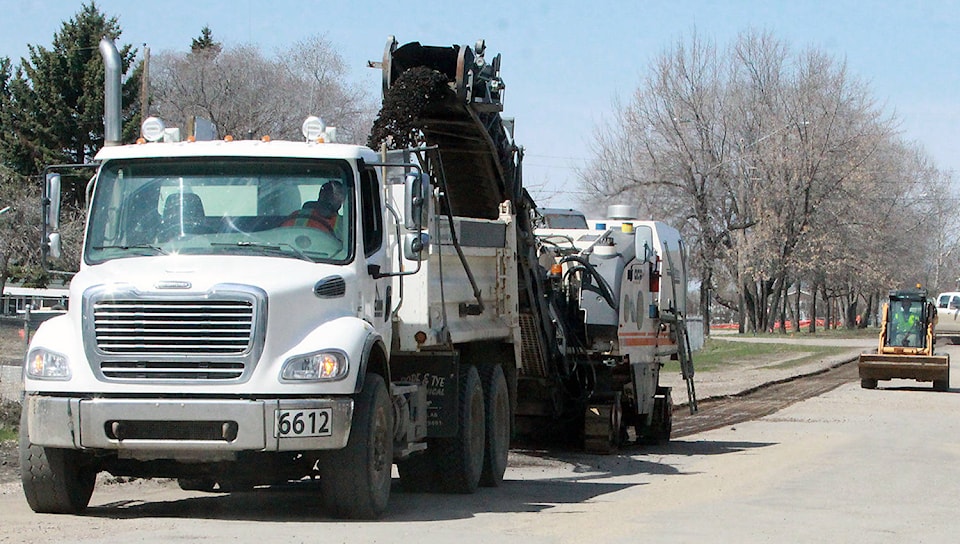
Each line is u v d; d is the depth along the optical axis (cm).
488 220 1841
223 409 1139
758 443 2480
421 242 1312
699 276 8694
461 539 1094
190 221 1269
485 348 1786
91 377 1162
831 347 7531
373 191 1341
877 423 2997
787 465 1948
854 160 8806
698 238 8594
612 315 2261
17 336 2806
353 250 1268
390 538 1090
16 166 6775
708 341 7744
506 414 1716
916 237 10575
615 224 2405
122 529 1111
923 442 2472
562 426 2356
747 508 1391
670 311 2602
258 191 1279
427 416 1492
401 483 1555
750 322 10181
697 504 1428
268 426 1141
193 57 7875
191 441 1143
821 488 1623
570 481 1753
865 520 1309
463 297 1597
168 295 1159
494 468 1636
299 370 1162
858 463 1992
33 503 1243
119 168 1296
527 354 2105
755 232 8838
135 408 1145
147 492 1515
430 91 1744
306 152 1286
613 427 2252
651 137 8475
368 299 1298
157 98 7600
